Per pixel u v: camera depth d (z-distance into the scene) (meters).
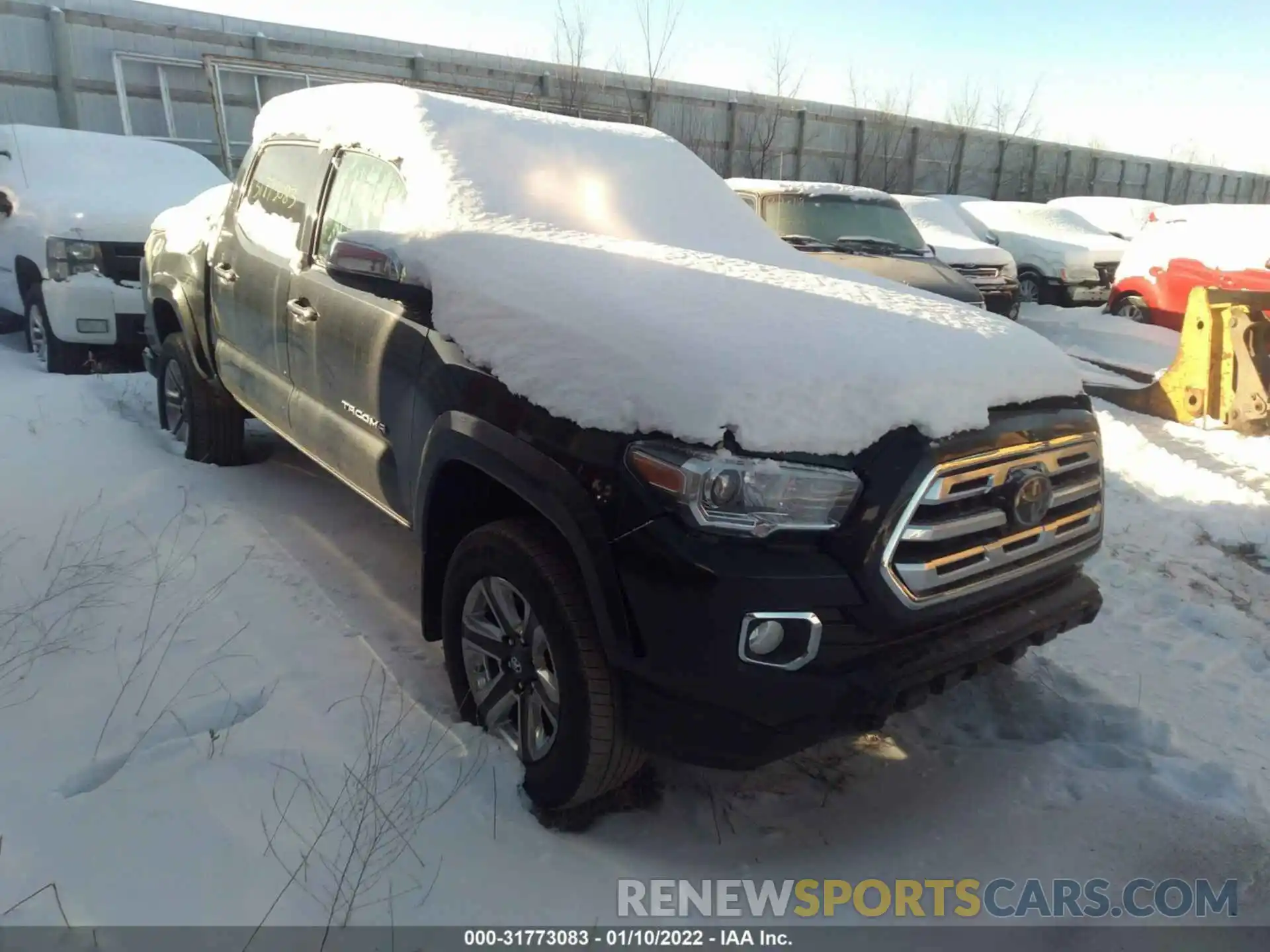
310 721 2.97
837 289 3.30
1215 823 2.91
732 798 2.95
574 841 2.69
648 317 2.66
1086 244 14.05
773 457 2.36
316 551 4.16
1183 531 5.49
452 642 3.07
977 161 27.30
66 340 6.88
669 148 4.55
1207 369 7.38
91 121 15.02
